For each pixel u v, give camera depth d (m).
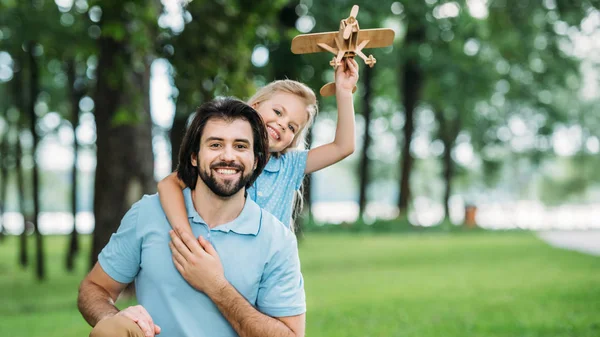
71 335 8.12
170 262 3.15
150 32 9.77
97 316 3.16
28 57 16.45
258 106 4.21
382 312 9.06
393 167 50.19
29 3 15.02
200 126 3.11
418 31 23.16
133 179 11.17
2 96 23.45
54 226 43.88
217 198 3.14
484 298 10.01
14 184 39.44
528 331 7.53
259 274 3.17
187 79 10.45
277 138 4.11
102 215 11.20
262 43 11.80
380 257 17.20
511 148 36.25
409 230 26.89
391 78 29.92
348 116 4.06
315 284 12.41
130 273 3.29
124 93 10.97
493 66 24.66
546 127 32.78
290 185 4.10
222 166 3.06
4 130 26.78
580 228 30.75
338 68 4.05
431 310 9.15
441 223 27.86
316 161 4.14
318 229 26.64
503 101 31.05
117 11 9.36
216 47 10.46
